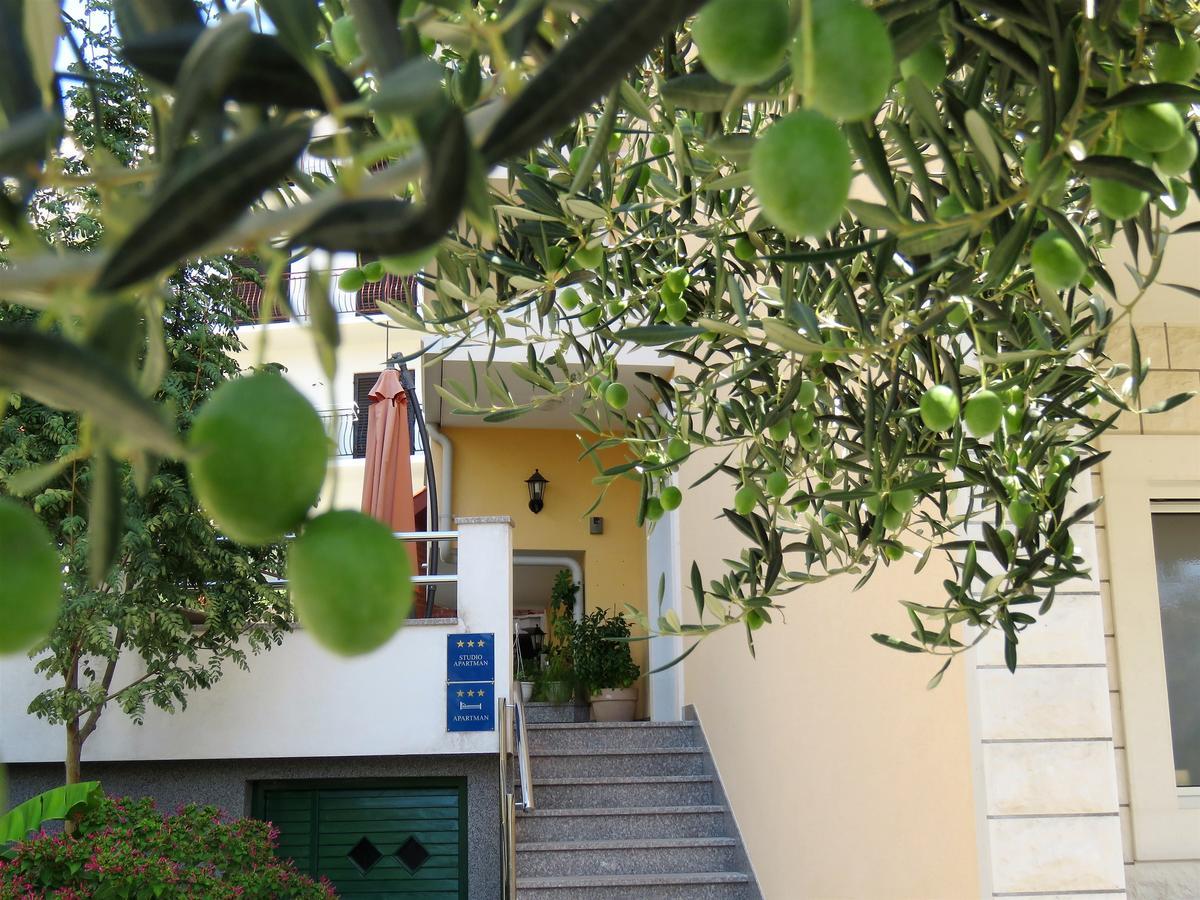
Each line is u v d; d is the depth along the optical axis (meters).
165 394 5.99
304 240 0.44
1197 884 4.04
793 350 1.54
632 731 8.33
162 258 0.41
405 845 7.00
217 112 0.53
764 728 6.16
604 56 0.51
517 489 10.67
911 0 0.91
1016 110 1.56
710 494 7.54
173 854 5.40
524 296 1.92
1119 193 0.97
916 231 1.01
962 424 1.85
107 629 5.74
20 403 5.70
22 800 6.76
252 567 6.35
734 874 6.58
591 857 6.85
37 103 0.53
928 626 3.76
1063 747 3.32
